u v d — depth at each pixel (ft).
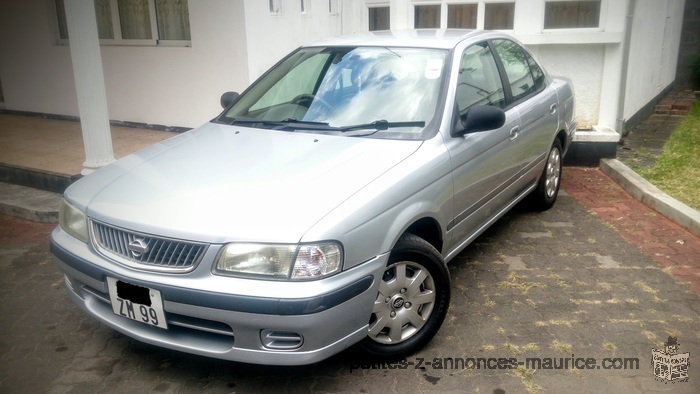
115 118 27.81
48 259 16.01
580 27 23.13
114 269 9.96
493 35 16.02
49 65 29.30
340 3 28.19
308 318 9.07
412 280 11.02
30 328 12.60
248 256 9.21
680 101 36.22
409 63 13.62
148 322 9.87
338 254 9.41
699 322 12.44
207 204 9.98
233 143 12.41
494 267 15.02
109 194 10.89
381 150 11.53
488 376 10.76
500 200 15.02
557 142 18.60
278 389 10.52
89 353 11.68
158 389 10.57
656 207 18.78
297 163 11.12
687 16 43.80
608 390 10.36
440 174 11.67
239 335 9.34
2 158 22.12
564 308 13.01
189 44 25.18
